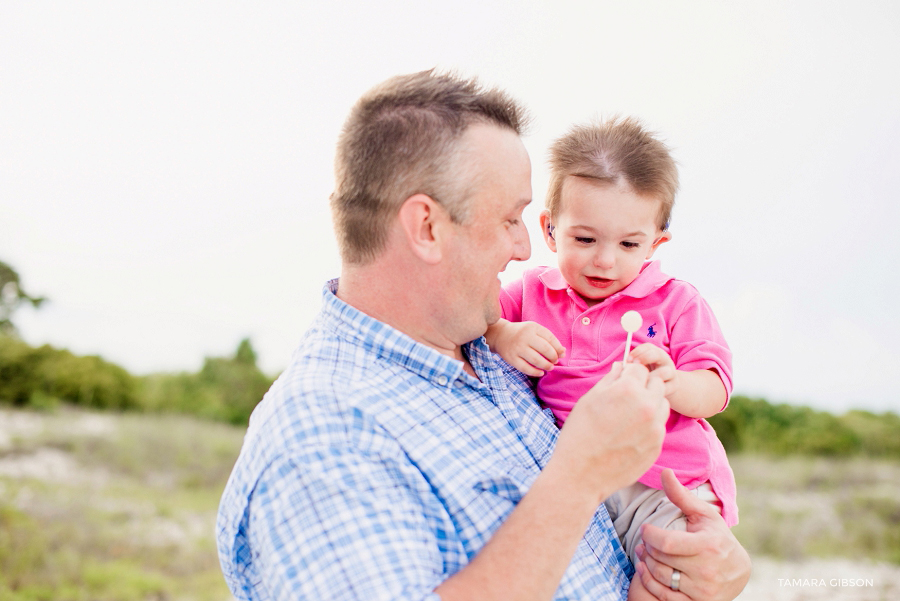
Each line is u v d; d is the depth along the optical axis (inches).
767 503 283.0
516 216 48.1
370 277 47.3
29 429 307.4
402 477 39.2
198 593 201.0
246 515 39.9
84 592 198.8
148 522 238.1
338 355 44.4
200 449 305.0
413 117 45.3
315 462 37.4
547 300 61.6
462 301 47.1
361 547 35.0
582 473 37.8
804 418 342.6
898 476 300.2
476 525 40.1
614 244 56.2
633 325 45.0
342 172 47.7
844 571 232.2
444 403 44.6
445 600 34.5
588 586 44.3
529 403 54.4
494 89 49.1
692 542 45.8
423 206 44.8
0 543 211.5
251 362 372.8
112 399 341.1
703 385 53.1
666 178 56.7
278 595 35.8
